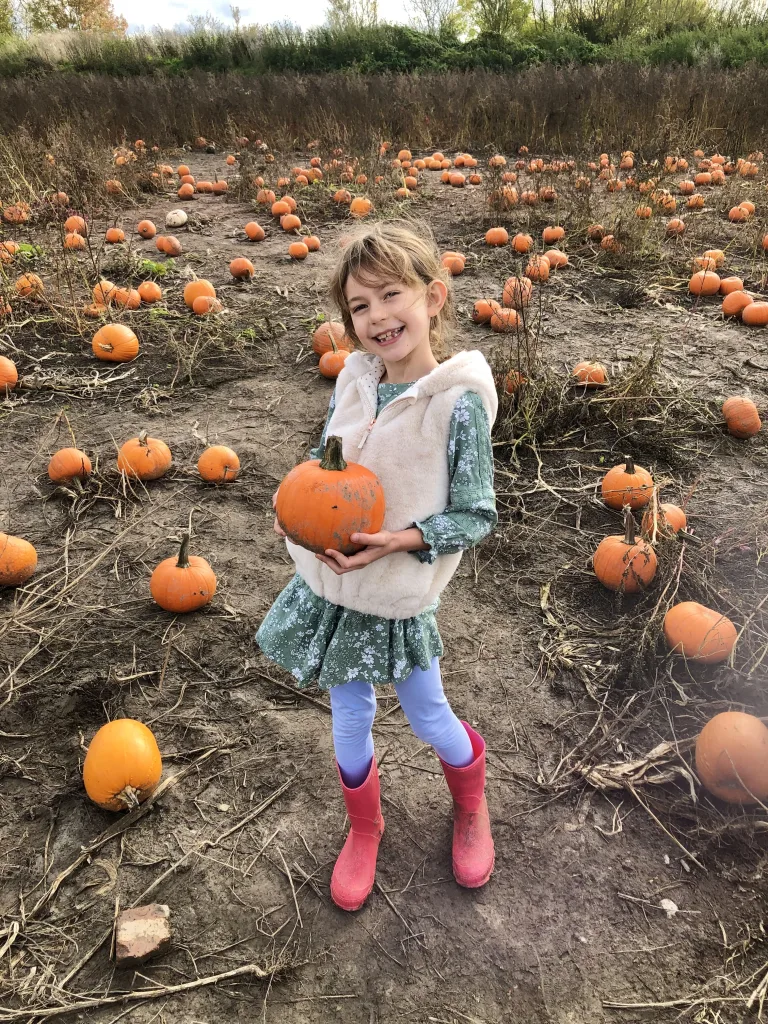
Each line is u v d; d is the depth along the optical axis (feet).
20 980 6.47
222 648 10.22
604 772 8.25
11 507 13.25
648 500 12.84
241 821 7.92
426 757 8.70
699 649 9.21
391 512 5.95
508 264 25.30
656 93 45.85
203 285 21.95
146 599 11.11
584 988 6.41
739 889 7.15
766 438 15.15
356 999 6.37
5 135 42.47
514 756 8.66
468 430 5.74
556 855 7.52
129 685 9.58
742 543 11.67
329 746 8.80
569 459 14.69
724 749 7.48
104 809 7.95
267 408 16.78
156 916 6.81
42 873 7.36
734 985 6.38
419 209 33.19
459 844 7.34
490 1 81.35
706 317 21.11
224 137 51.57
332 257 27.17
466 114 49.62
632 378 15.76
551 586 11.35
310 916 7.03
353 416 6.35
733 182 35.42
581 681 9.65
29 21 121.29
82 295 22.86
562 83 50.55
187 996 6.40
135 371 18.45
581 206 28.32
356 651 6.14
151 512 13.05
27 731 8.91
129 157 39.75
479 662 10.02
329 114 48.96
